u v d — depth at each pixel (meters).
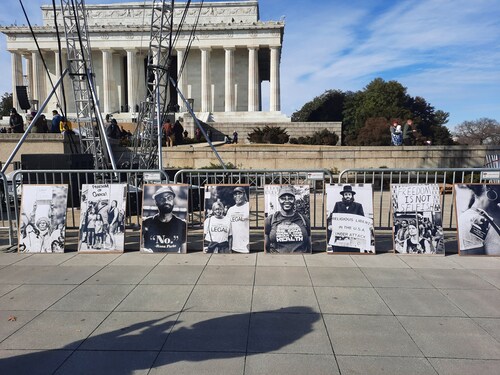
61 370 3.47
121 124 36.19
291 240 6.99
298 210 7.07
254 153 22.50
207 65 51.78
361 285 5.44
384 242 7.63
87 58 17.17
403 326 4.23
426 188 7.04
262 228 8.42
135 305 4.80
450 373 3.39
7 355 3.71
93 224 7.22
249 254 6.96
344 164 22.45
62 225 7.28
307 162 22.45
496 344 3.86
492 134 83.88
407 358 3.62
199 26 50.31
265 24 50.62
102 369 3.48
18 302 4.94
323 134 35.41
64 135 17.83
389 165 22.36
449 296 5.05
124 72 57.09
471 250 6.80
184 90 53.09
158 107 15.30
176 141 27.08
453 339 3.96
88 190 7.36
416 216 6.96
